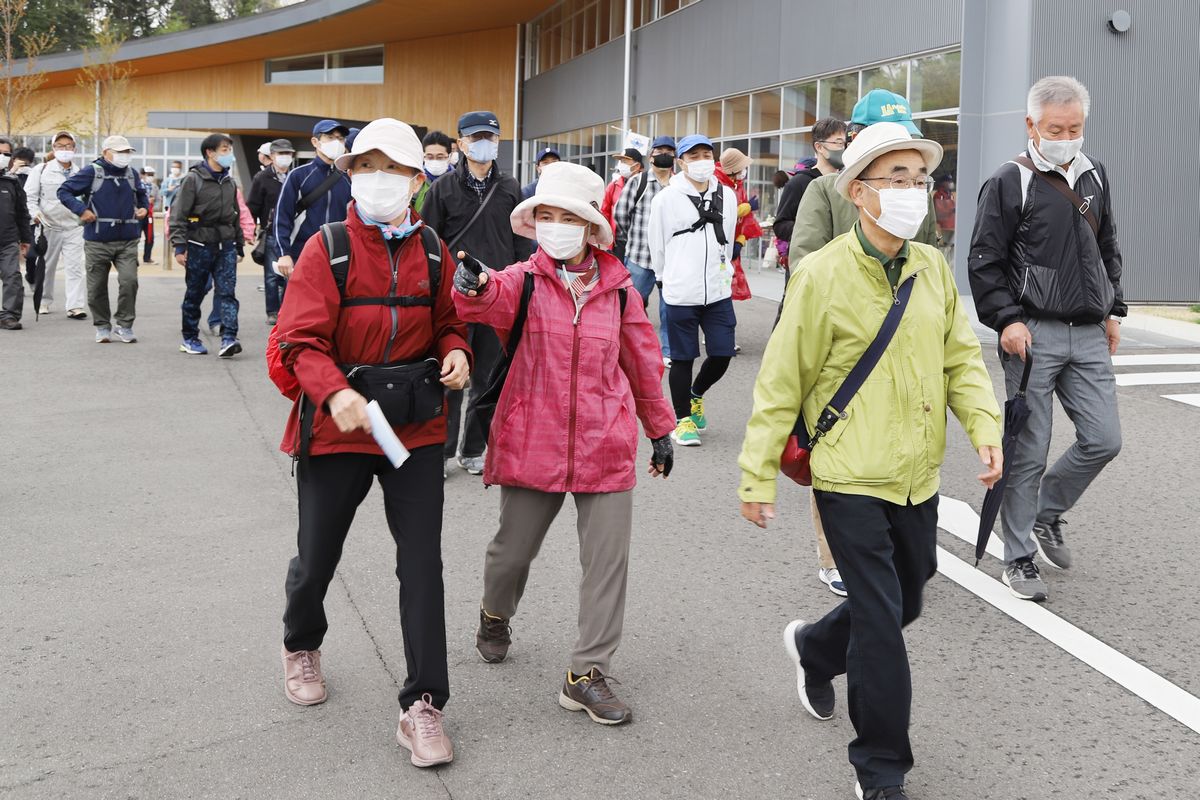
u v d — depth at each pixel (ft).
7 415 28.81
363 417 11.14
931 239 17.17
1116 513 20.98
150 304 55.01
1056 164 15.84
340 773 11.51
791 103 68.13
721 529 20.04
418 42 148.36
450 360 11.88
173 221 37.52
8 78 114.42
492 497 21.67
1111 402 16.43
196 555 18.31
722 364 26.08
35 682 13.53
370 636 15.02
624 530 12.91
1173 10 47.11
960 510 21.36
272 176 45.83
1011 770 11.66
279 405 30.58
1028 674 13.99
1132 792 11.22
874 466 10.69
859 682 10.64
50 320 47.42
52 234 48.62
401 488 12.03
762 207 73.41
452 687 13.58
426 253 12.00
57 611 15.80
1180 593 16.83
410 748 11.84
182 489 22.29
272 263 46.19
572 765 11.72
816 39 63.72
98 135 152.56
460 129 22.50
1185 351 38.88
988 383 11.32
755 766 11.72
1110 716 12.88
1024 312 16.22
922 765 11.77
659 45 91.35
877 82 58.03
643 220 35.01
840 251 11.06
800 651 12.39
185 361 37.42
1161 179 47.73
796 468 11.29
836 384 10.98
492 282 12.16
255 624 15.42
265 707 12.95
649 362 13.28
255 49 156.66
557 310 12.82
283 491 22.25
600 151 110.01
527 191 35.88
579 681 12.82
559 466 12.76
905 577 11.25
